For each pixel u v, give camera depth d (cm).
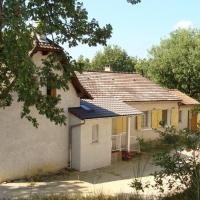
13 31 1380
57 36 1653
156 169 2416
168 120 3650
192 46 5084
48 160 2289
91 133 2444
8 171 2091
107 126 2573
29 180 2119
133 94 3331
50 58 1636
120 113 2628
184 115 4028
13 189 1914
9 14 1416
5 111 2080
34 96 1493
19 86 1489
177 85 5112
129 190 1861
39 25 1559
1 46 1445
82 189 1906
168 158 971
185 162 963
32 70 1416
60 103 2341
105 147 2556
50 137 2297
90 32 1667
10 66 1436
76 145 2391
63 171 2345
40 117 2231
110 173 2336
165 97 3572
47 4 1567
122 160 2720
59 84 1620
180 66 4966
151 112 3391
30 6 1523
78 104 2494
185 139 996
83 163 2388
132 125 3173
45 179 2155
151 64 5225
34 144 2211
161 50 5288
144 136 3272
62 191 1853
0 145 2059
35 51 2111
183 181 962
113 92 3222
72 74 1761
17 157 2131
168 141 1013
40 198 1461
